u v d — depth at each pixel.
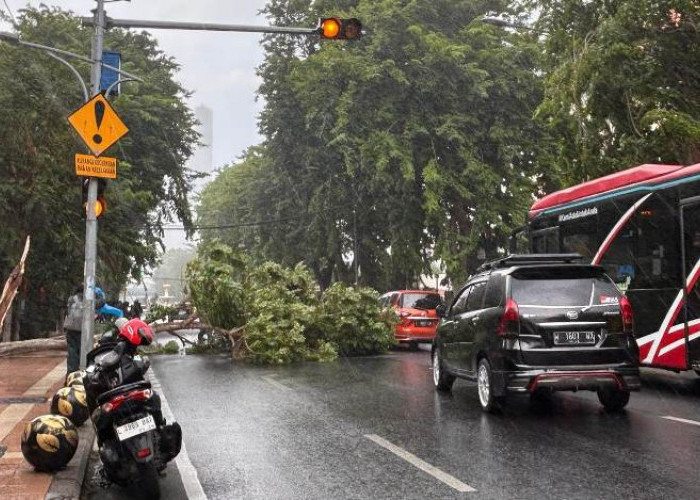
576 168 18.62
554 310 8.89
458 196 35.03
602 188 13.48
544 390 8.90
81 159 10.81
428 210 31.72
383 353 21.36
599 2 18.30
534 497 5.54
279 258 46.62
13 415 9.05
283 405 10.55
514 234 17.39
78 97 23.09
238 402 10.95
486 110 34.72
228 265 19.94
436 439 7.81
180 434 6.36
